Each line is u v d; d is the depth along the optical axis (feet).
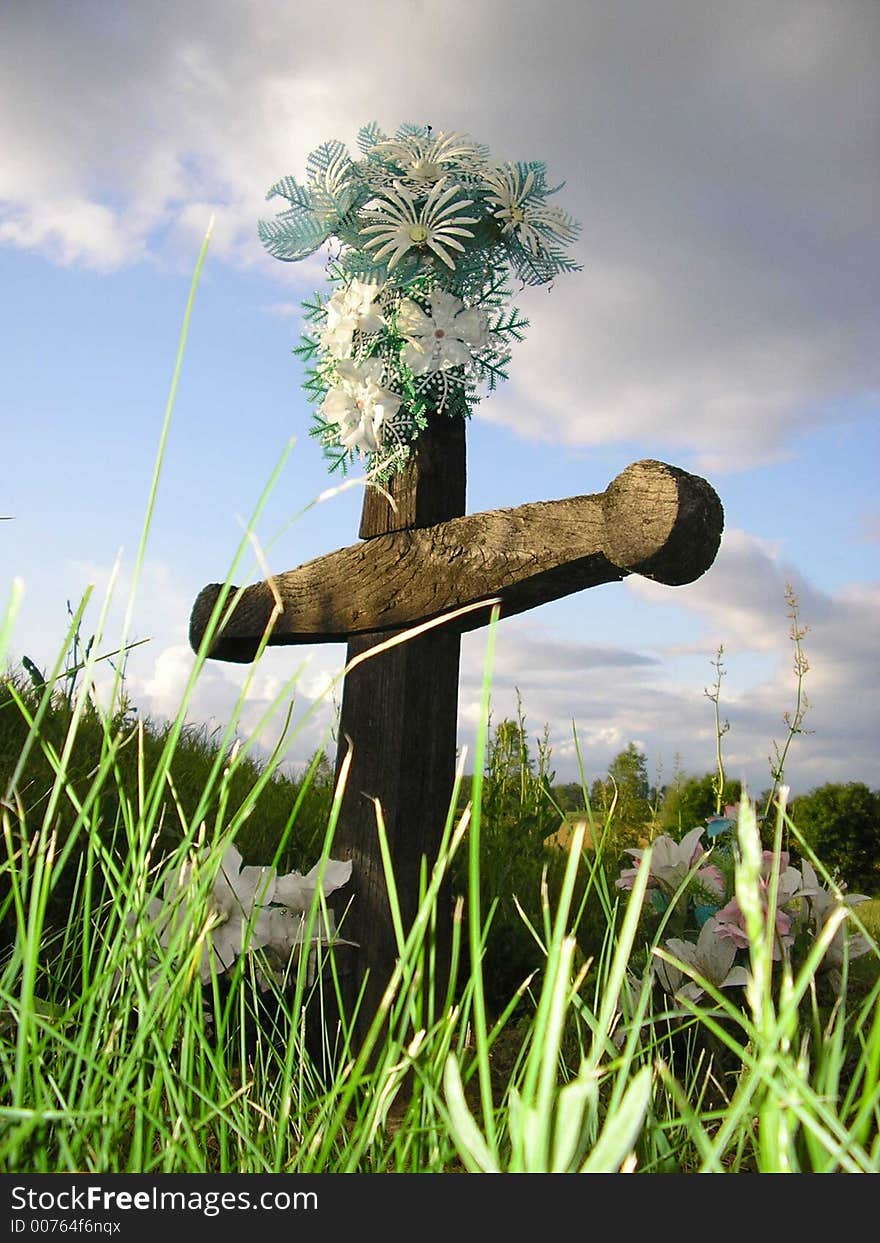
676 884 9.32
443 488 10.12
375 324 10.08
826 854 29.68
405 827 9.61
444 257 9.80
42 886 3.21
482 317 10.11
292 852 13.29
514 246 10.55
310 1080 5.05
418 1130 3.16
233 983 3.98
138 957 3.69
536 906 12.78
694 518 7.66
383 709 9.86
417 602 9.61
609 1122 1.73
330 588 10.42
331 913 9.21
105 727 3.47
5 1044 3.62
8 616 2.65
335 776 10.03
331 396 10.18
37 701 12.81
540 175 10.65
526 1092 2.16
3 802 3.40
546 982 2.31
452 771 10.06
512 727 15.74
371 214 10.02
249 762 17.43
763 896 8.38
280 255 10.55
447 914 9.81
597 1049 2.57
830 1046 2.63
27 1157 3.04
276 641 11.01
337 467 10.83
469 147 10.39
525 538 8.82
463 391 10.32
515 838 12.97
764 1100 2.59
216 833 3.67
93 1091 3.26
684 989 8.21
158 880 4.13
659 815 13.75
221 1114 3.53
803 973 2.15
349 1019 9.08
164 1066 3.49
